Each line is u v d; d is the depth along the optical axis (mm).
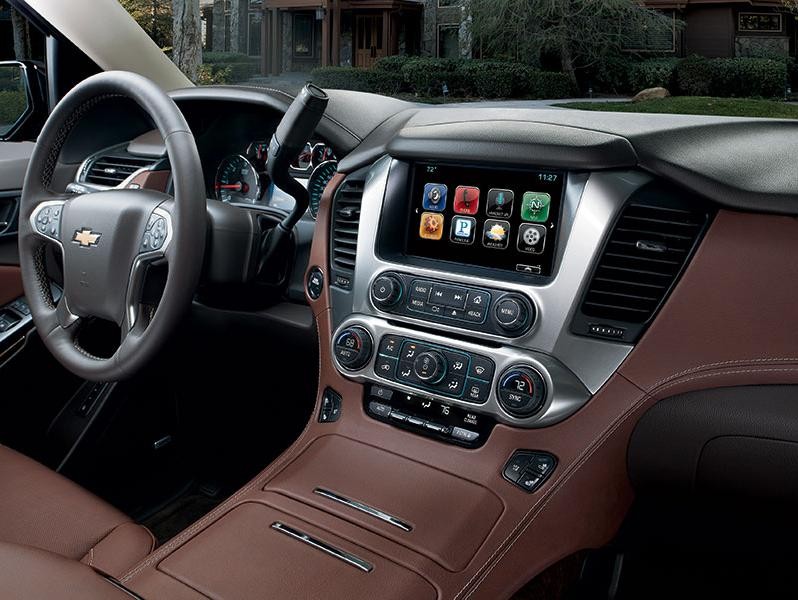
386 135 1521
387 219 1392
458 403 1270
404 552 1114
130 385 1870
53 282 2154
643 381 1213
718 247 1192
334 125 1727
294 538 1141
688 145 1298
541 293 1235
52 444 1916
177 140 1403
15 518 1297
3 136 2537
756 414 1194
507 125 1332
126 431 1927
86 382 1931
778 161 1355
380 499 1210
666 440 1239
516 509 1195
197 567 1092
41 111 2520
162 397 1992
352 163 1483
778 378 1172
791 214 1158
